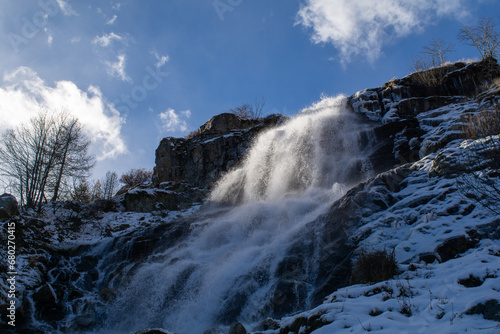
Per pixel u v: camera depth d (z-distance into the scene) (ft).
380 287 19.48
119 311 34.24
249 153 71.26
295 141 65.21
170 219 57.11
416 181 33.94
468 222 24.63
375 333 14.28
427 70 70.33
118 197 65.31
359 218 32.14
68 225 52.42
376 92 72.33
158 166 78.74
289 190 57.47
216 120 81.56
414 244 24.98
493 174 24.79
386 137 55.21
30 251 41.65
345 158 56.24
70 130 69.82
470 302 14.61
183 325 30.73
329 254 30.17
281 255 33.47
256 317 28.22
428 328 13.99
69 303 34.88
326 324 16.58
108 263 44.06
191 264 37.40
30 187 60.95
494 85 57.57
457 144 37.86
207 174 72.02
